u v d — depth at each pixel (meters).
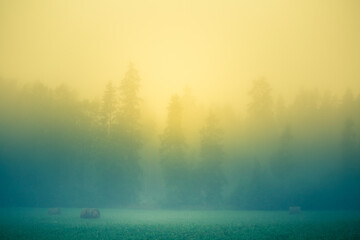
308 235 15.83
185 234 16.12
